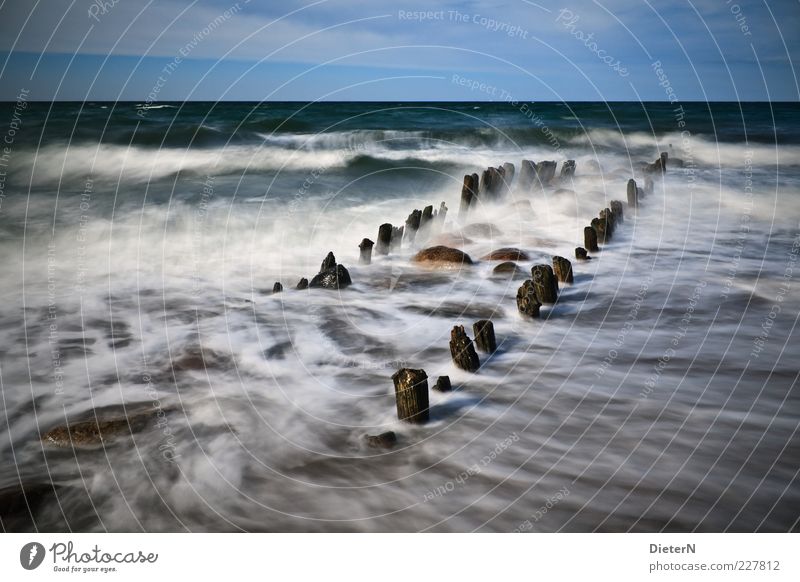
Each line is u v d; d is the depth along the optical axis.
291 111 52.38
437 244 13.60
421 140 31.78
